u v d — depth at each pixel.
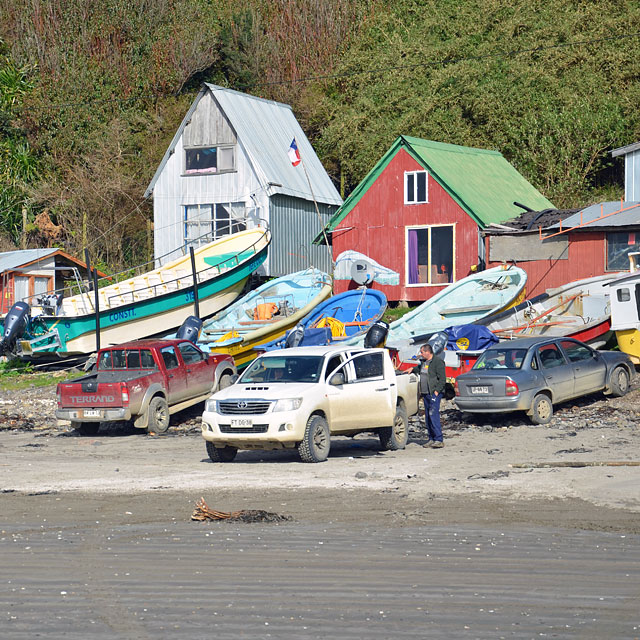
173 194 163.88
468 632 27.03
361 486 51.78
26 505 48.28
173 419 90.25
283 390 61.72
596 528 40.50
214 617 28.77
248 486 52.66
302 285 132.25
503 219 135.00
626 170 137.25
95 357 87.12
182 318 130.75
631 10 178.50
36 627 28.08
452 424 80.62
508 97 174.88
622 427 73.81
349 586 31.95
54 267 144.00
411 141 137.25
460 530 40.56
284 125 175.75
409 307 138.38
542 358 79.69
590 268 119.19
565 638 26.50
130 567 35.12
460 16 196.00
